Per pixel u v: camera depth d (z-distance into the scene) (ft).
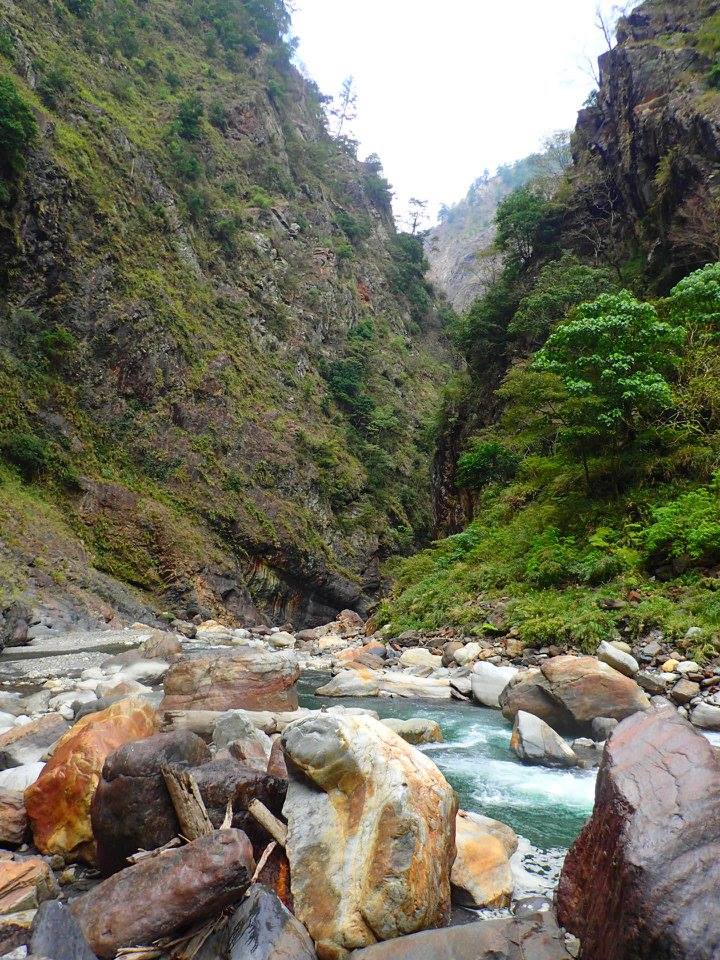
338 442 167.53
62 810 13.43
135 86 174.19
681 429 46.65
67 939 9.36
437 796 11.77
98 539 95.91
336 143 304.71
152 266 128.98
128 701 15.85
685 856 8.38
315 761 11.97
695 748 10.45
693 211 75.51
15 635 56.49
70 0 160.56
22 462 90.94
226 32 245.65
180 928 10.03
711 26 94.94
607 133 110.42
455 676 35.78
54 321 104.01
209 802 11.69
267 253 184.34
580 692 24.45
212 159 188.34
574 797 17.93
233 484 125.18
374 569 157.48
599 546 43.19
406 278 270.87
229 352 142.00
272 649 62.54
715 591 34.71
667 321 53.36
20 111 101.55
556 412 55.36
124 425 111.14
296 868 10.96
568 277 89.25
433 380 235.40
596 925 9.27
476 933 10.01
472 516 93.56
